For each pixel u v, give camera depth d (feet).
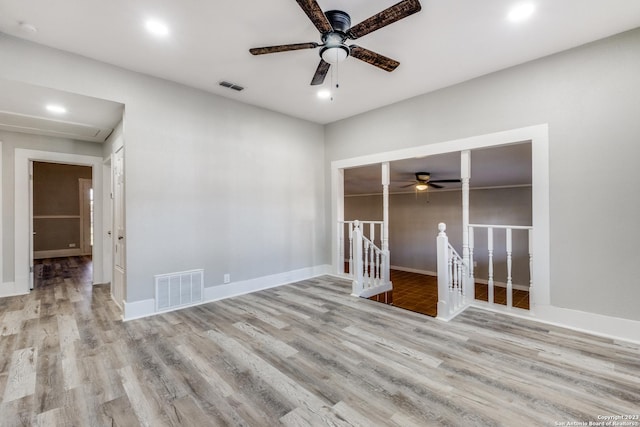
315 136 17.03
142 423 5.40
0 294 13.25
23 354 7.90
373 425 5.32
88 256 25.57
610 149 8.74
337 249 17.01
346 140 16.21
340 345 8.41
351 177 23.11
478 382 6.61
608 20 7.98
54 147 14.38
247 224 13.94
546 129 9.76
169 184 11.51
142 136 10.85
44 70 9.00
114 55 9.66
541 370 7.07
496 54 9.70
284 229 15.49
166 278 11.33
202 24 8.14
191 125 12.12
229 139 13.30
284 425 5.34
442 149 12.23
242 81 11.63
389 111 14.14
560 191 9.54
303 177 16.38
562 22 8.07
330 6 7.48
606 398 6.03
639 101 8.34
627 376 6.79
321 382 6.64
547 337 8.79
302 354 7.91
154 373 7.02
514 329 9.38
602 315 8.91
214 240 12.78
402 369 7.16
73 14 7.63
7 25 8.05
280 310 11.34
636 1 7.23
